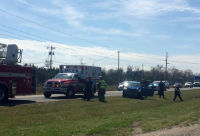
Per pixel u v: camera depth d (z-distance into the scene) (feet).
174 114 59.16
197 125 45.78
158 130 40.86
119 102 83.87
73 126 41.29
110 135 36.11
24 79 71.46
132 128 41.39
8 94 67.51
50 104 67.87
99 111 63.87
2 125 42.11
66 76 90.94
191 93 148.97
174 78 402.72
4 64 67.92
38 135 34.47
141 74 307.78
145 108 77.46
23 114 53.16
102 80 86.28
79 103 74.02
